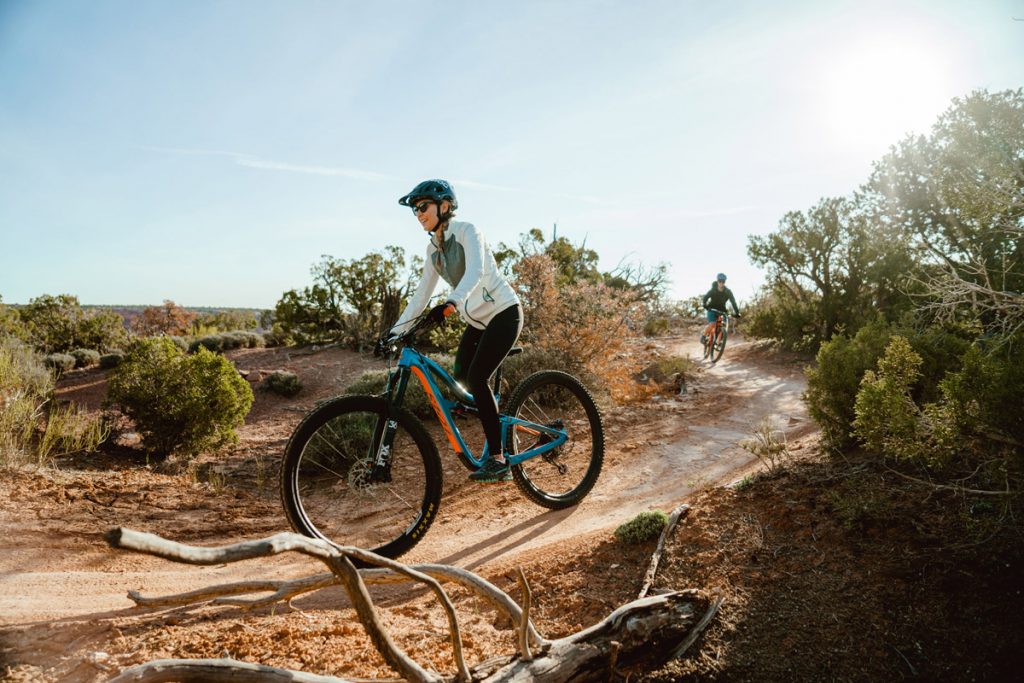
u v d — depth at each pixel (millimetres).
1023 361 3451
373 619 1896
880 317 5926
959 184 6227
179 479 6797
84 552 4305
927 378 4766
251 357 16750
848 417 4910
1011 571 3180
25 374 8438
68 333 17750
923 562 3359
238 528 5230
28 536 4402
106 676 2447
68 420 7605
